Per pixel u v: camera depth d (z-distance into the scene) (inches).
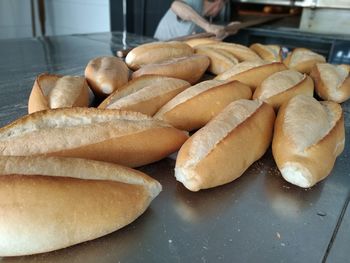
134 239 11.8
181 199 14.0
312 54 30.5
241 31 66.0
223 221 12.9
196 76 25.8
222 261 11.1
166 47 27.9
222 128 14.9
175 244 11.7
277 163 15.2
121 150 14.3
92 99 22.5
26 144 13.3
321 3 62.4
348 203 14.1
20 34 92.9
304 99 18.0
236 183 15.1
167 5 83.0
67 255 11.0
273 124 17.4
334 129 16.2
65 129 14.0
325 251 11.6
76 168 11.5
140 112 16.8
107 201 11.1
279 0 67.2
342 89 23.7
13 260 10.6
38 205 10.0
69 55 37.6
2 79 28.0
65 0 93.4
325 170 14.6
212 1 69.1
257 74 23.1
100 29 90.9
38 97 18.3
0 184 10.0
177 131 15.9
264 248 11.6
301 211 13.6
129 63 27.0
